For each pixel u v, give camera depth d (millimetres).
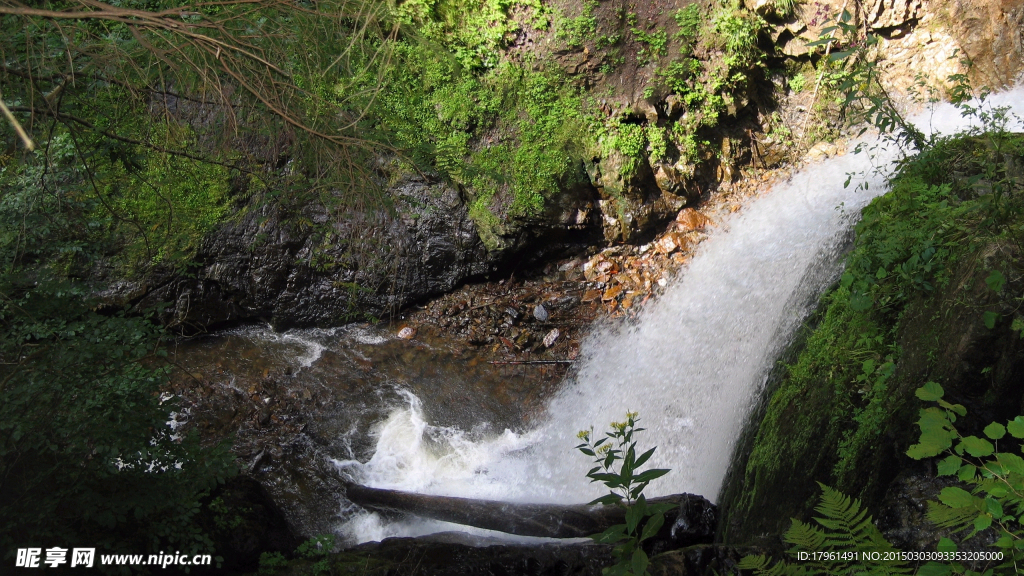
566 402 6852
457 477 6055
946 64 7816
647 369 6855
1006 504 2604
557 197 7914
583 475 5980
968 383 3410
